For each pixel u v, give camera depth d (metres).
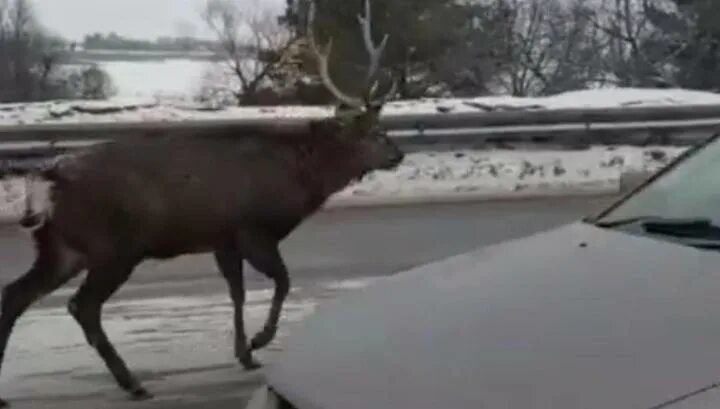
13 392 5.98
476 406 2.66
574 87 35.53
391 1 28.62
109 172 6.04
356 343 3.20
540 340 2.86
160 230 6.17
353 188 13.49
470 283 3.45
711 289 2.97
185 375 6.34
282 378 3.23
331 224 11.34
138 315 7.66
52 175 6.07
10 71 41.66
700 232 3.69
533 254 3.67
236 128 6.59
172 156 6.20
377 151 7.18
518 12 35.25
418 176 14.34
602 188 13.80
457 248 10.12
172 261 9.45
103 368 6.44
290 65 23.92
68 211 6.03
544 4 35.72
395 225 11.27
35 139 13.46
